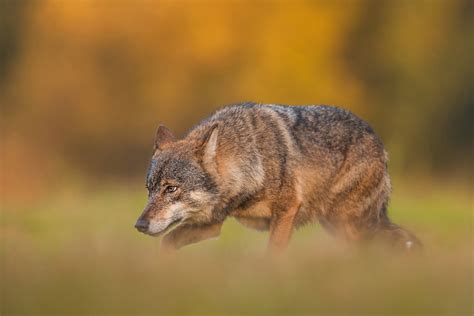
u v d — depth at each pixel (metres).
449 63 31.08
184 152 8.20
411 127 31.20
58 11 32.62
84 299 5.26
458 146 31.83
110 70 32.41
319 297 5.27
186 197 8.14
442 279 5.66
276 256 7.31
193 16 31.31
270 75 30.27
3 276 5.83
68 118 32.25
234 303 5.17
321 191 9.02
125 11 32.12
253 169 8.38
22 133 31.33
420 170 30.50
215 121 8.57
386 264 6.51
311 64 30.39
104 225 13.11
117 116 32.31
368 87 31.42
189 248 9.47
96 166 32.19
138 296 5.33
